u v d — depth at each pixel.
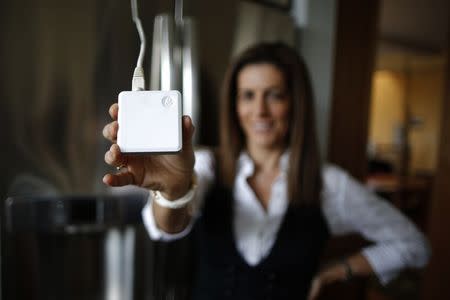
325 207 0.79
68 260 0.80
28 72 0.70
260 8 1.05
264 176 0.80
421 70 4.09
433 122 3.98
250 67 0.74
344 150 1.36
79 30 0.74
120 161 0.28
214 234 0.73
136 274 0.89
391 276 0.81
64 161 0.75
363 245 1.35
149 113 0.28
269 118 0.74
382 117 4.41
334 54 1.28
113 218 0.81
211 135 1.00
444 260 1.38
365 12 1.37
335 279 0.79
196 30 0.93
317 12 1.21
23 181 0.71
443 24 2.76
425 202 3.64
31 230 0.73
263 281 0.69
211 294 0.72
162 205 0.40
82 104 0.75
